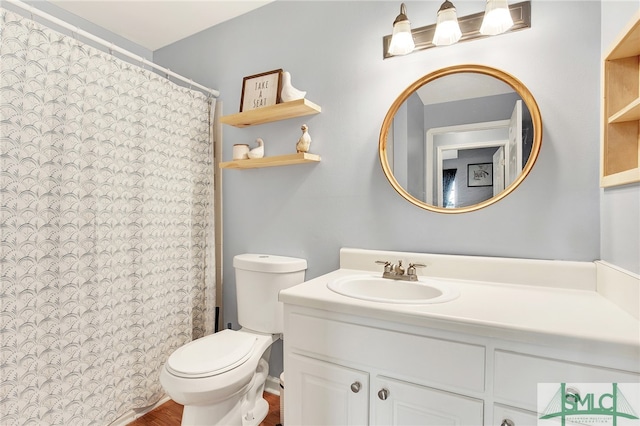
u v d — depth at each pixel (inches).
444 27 49.0
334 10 66.6
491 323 33.6
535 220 49.9
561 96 48.0
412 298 52.1
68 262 54.9
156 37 89.0
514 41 50.8
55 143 53.4
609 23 42.7
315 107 65.1
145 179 67.3
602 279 43.8
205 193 81.7
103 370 60.1
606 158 42.8
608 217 43.4
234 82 80.6
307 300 44.1
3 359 47.3
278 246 73.7
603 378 30.1
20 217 49.3
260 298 66.0
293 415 46.2
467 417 35.1
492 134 52.4
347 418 41.9
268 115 69.5
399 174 59.4
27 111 49.9
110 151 61.4
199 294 81.7
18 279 49.1
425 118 57.2
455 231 55.5
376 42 62.0
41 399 51.4
